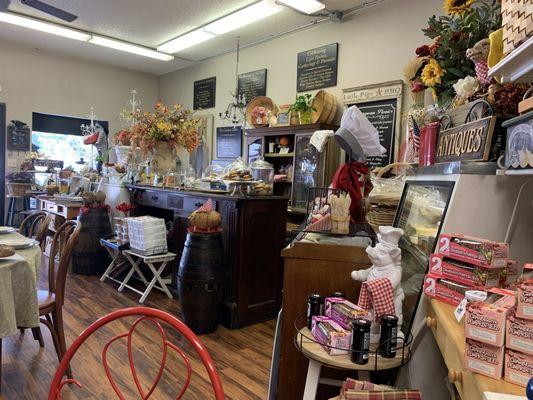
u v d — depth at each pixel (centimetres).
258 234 324
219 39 523
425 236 140
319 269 167
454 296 102
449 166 132
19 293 184
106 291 385
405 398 108
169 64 664
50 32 511
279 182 468
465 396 74
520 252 112
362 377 151
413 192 176
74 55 636
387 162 385
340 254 165
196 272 295
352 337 129
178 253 375
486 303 75
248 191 331
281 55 508
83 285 401
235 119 557
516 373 66
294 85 493
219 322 322
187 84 678
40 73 620
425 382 121
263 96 525
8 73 592
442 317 94
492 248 95
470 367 71
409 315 142
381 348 129
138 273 392
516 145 88
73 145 669
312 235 184
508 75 88
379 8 397
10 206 595
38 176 606
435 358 120
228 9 427
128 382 223
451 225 118
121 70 705
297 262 169
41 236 268
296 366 170
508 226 114
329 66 446
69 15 398
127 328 297
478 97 141
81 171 580
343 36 433
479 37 179
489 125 113
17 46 593
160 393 215
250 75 551
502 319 67
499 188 115
